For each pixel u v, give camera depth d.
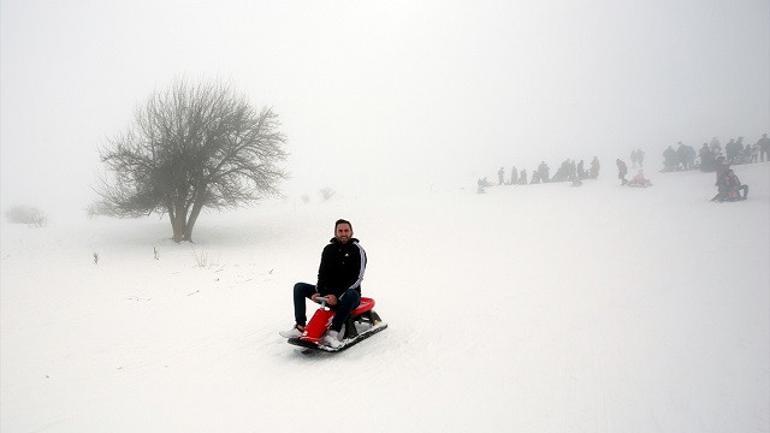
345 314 5.23
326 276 5.42
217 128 18.00
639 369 4.72
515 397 4.16
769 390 4.18
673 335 5.68
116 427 3.95
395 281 10.18
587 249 12.72
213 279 11.57
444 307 7.54
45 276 12.45
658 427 3.60
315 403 4.12
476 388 4.36
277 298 8.97
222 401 4.30
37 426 4.11
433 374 4.71
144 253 16.00
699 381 4.41
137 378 5.10
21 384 5.26
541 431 3.56
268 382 4.67
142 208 18.03
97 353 6.19
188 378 4.96
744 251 10.60
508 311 7.10
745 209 16.38
